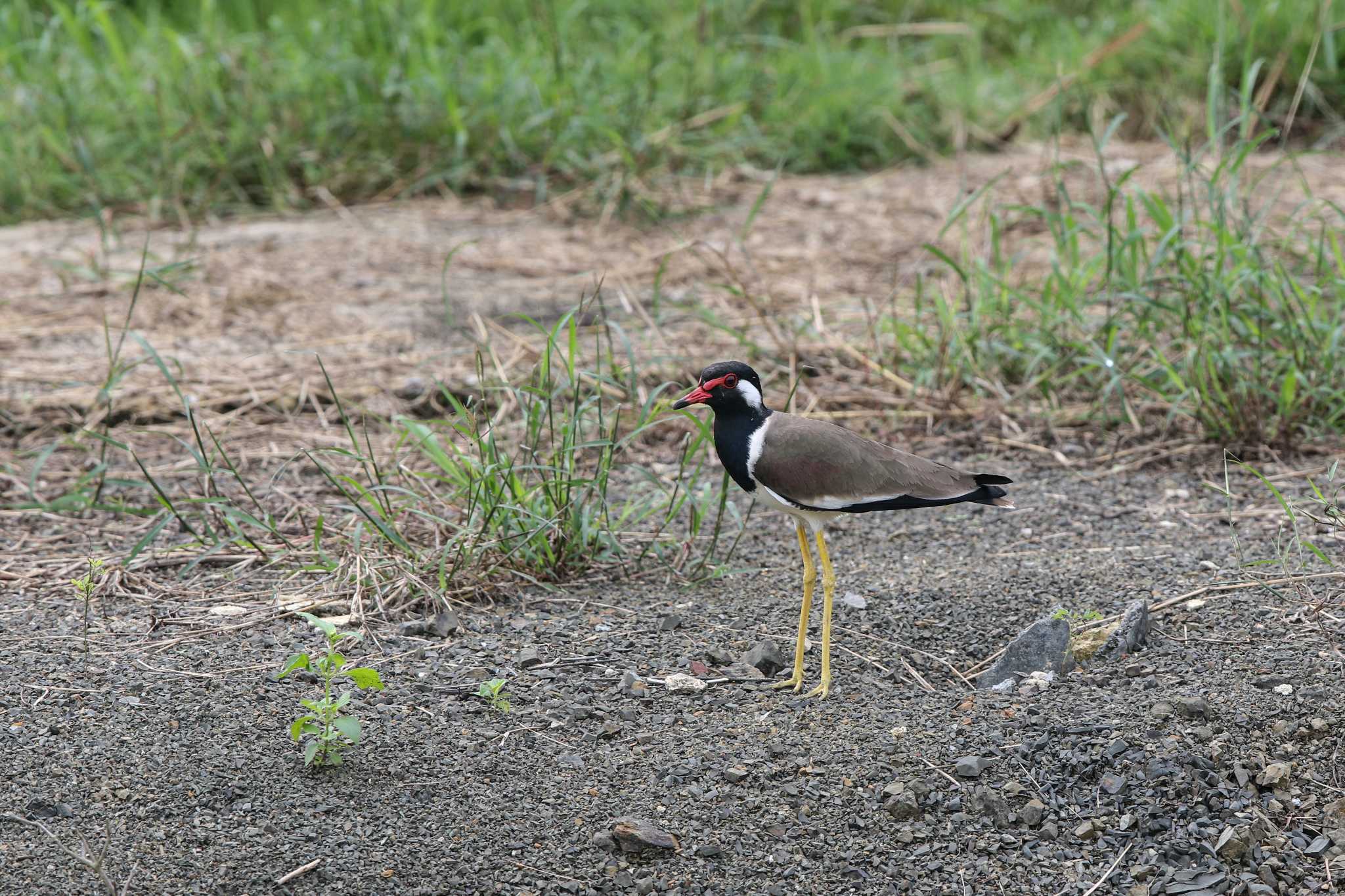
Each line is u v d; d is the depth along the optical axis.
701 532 10.85
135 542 10.62
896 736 7.98
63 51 21.75
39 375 13.68
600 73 21.17
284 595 9.65
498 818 7.37
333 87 20.73
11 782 7.40
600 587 9.91
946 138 22.02
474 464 10.23
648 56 21.48
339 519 10.84
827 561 8.59
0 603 9.50
